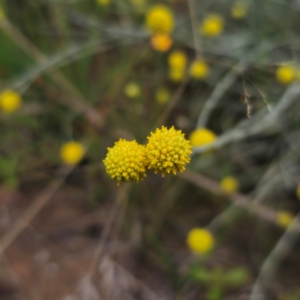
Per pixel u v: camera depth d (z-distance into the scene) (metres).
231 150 0.26
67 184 0.27
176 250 0.25
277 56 0.28
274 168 0.25
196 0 0.30
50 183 0.27
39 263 0.25
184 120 0.26
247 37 0.28
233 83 0.25
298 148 0.25
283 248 0.24
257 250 0.25
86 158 0.27
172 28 0.26
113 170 0.18
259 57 0.26
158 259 0.24
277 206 0.26
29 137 0.29
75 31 0.32
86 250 0.25
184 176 0.24
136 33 0.28
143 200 0.26
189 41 0.29
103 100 0.28
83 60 0.29
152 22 0.25
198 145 0.21
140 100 0.27
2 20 0.26
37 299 0.24
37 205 0.24
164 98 0.27
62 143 0.28
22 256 0.25
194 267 0.23
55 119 0.29
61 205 0.27
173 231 0.26
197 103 0.27
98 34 0.28
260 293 0.24
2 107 0.26
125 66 0.29
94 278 0.24
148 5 0.30
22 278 0.24
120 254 0.25
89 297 0.24
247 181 0.26
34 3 0.28
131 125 0.27
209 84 0.27
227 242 0.25
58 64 0.27
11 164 0.26
